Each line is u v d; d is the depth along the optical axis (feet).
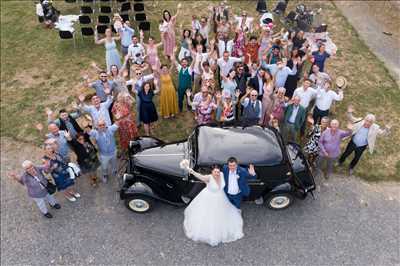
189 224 22.26
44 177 21.98
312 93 25.89
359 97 33.58
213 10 41.63
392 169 26.94
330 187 25.54
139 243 22.27
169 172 22.82
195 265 21.04
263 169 21.71
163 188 23.02
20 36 43.29
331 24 44.60
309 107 29.53
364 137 23.90
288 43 32.89
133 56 32.96
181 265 21.08
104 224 23.41
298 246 21.91
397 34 42.75
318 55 31.42
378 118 31.30
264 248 21.81
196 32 36.40
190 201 23.49
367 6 48.14
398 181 26.17
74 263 21.44
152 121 28.55
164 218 23.58
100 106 25.57
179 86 30.55
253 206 24.21
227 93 26.32
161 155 23.99
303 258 21.33
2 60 39.40
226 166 20.45
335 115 31.50
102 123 22.58
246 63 32.24
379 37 42.32
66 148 23.47
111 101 26.53
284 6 43.68
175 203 23.38
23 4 50.21
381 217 23.68
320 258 21.33
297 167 23.52
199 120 27.76
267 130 23.47
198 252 21.67
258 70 28.30
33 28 44.75
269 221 23.25
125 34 35.58
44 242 22.59
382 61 38.50
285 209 23.91
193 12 46.70
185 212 22.88
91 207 24.49
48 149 21.38
